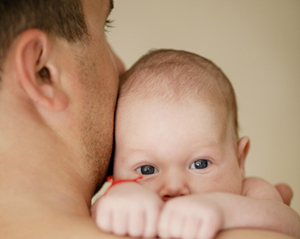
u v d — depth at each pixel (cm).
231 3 258
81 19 97
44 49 84
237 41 258
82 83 94
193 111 114
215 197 82
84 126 94
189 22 260
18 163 79
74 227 72
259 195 121
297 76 253
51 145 85
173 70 126
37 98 81
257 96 254
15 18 84
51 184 81
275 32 255
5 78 82
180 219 69
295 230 91
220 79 134
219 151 116
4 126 80
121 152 117
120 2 259
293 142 251
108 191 80
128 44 260
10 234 70
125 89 123
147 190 77
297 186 247
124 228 70
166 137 111
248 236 73
